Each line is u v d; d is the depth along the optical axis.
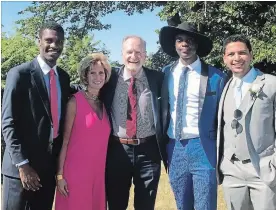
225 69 11.77
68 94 4.44
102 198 4.55
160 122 4.61
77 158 4.39
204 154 4.52
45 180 4.24
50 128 4.17
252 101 4.11
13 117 4.03
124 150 4.57
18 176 4.14
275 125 4.09
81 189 4.39
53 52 4.21
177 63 4.74
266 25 11.61
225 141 4.25
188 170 4.59
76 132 4.40
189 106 4.54
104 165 4.54
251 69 4.24
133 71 4.53
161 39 4.89
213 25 11.88
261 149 4.10
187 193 4.69
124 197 4.68
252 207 4.23
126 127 4.54
